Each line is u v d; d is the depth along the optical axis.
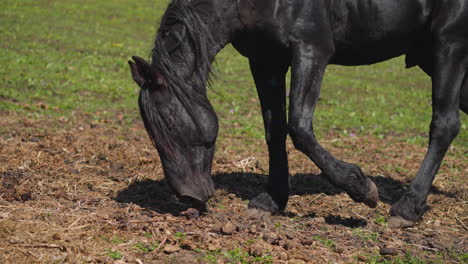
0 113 8.97
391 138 9.59
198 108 4.38
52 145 7.20
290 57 4.87
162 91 4.27
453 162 7.84
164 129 4.26
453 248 4.64
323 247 4.48
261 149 8.14
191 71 4.45
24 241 3.98
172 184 4.40
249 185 6.34
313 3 4.66
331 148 8.58
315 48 4.69
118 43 18.48
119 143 7.70
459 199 6.05
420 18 5.13
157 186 5.89
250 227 4.76
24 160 6.35
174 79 4.28
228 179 6.47
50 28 19.61
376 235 4.84
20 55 14.38
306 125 4.66
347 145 8.80
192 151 4.39
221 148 8.08
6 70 12.49
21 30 18.42
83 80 12.61
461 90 5.37
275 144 5.30
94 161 6.66
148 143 7.92
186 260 4.01
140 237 4.36
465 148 8.95
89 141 7.64
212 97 12.30
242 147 8.19
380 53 5.29
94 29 20.80
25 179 5.68
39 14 22.17
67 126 8.59
